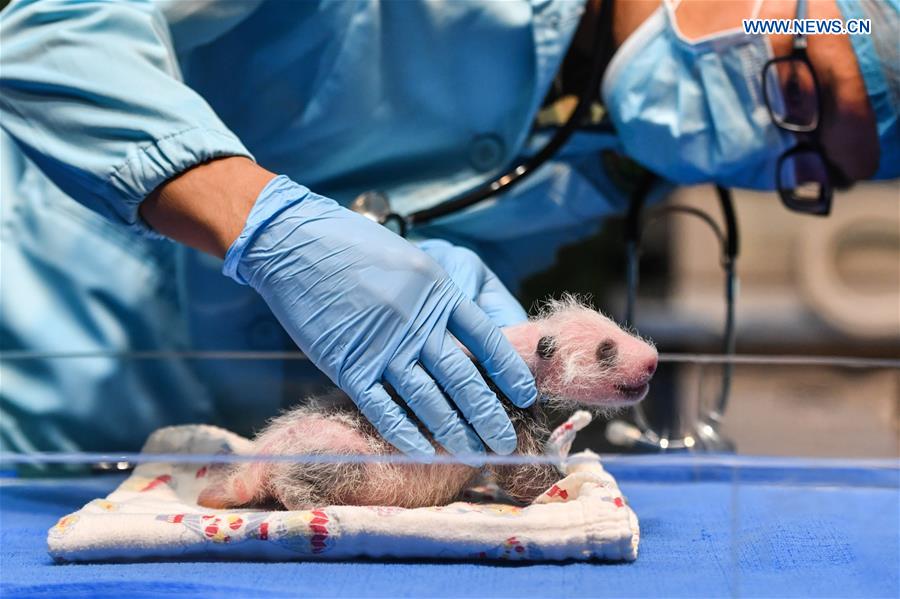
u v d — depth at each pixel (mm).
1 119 1078
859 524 902
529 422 929
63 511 1045
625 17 1283
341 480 862
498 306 1092
